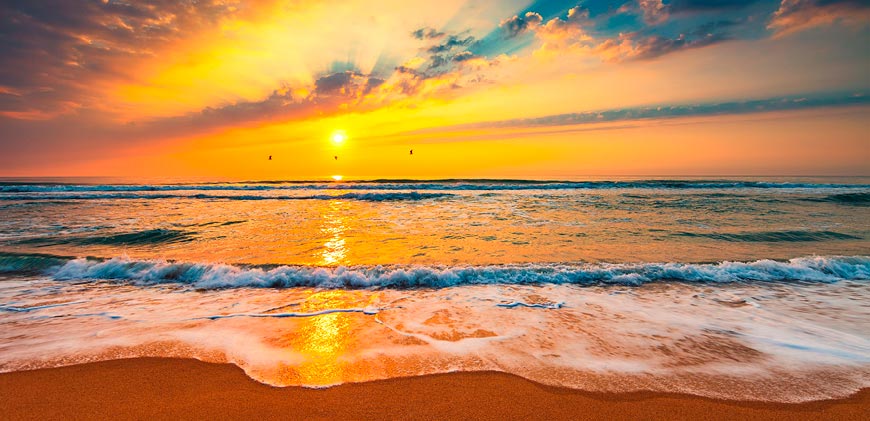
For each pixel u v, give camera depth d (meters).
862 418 2.55
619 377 3.11
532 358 3.45
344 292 5.51
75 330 4.08
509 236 9.57
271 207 16.47
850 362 3.34
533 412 2.63
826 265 6.57
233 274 6.11
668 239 9.20
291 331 4.07
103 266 6.53
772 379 3.07
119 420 2.55
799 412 2.63
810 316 4.52
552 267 6.53
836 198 18.41
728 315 4.56
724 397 2.82
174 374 3.15
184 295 5.37
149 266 6.46
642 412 2.63
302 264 6.89
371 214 13.94
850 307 4.84
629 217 12.89
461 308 4.83
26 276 6.27
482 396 2.83
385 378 3.09
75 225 11.28
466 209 15.40
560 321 4.38
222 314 4.60
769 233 9.88
